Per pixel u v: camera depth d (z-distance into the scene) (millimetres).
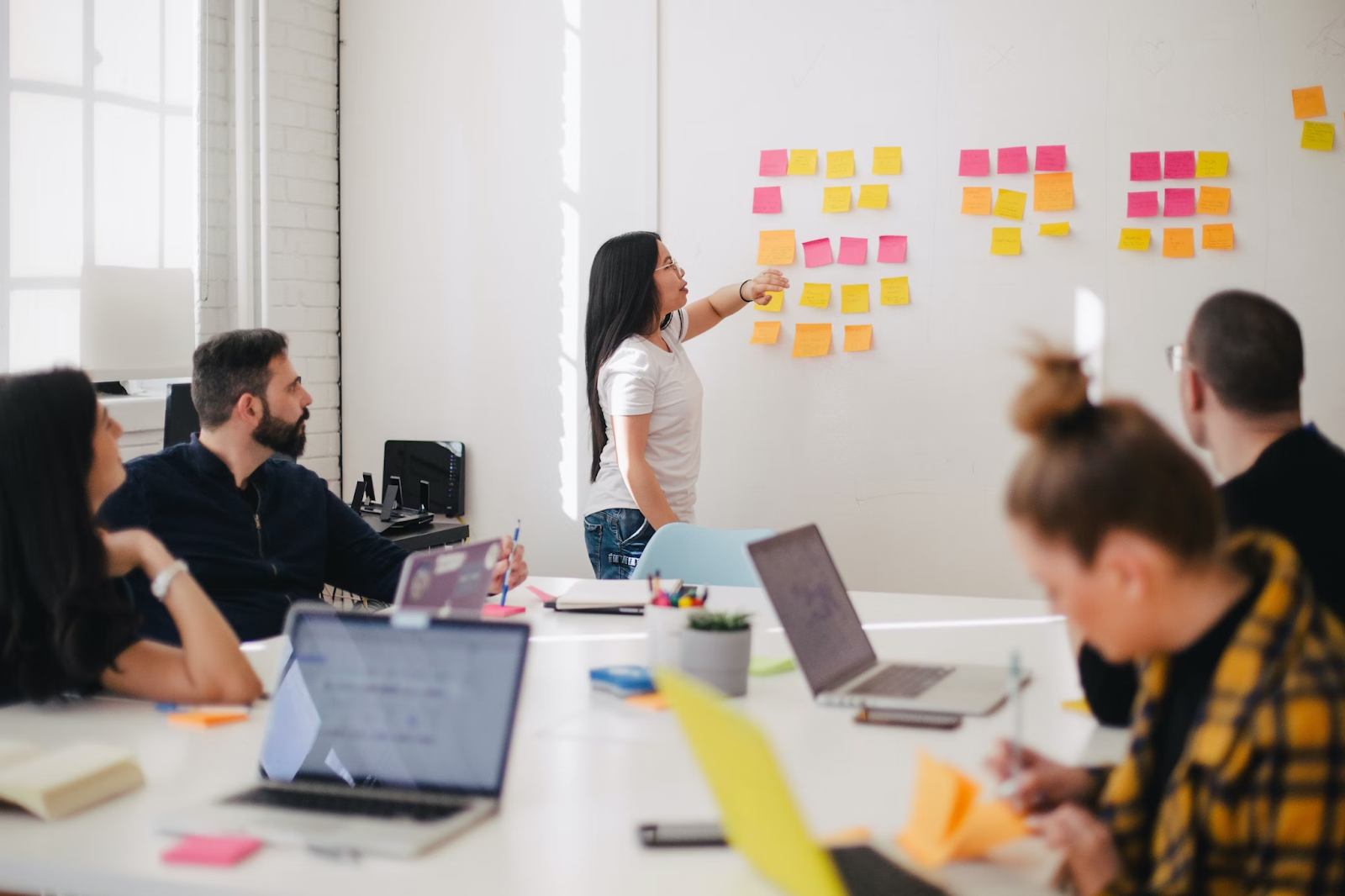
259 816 1161
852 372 3420
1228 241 3105
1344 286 3039
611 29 3617
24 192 3049
